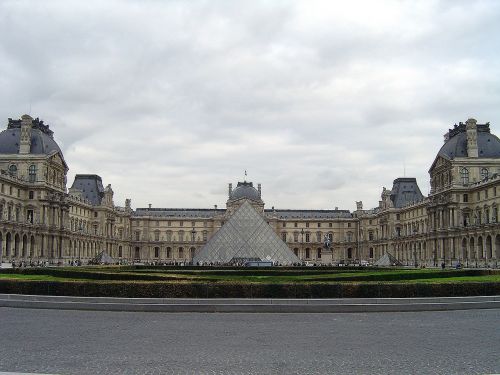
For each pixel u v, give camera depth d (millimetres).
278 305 47188
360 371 24734
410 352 28984
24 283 52969
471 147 176875
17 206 169125
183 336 33750
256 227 166750
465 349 29875
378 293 51031
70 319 41875
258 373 24266
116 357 27359
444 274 70812
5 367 25047
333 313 46844
